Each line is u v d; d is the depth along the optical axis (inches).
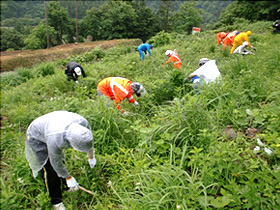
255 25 583.8
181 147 117.2
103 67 329.1
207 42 412.8
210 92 149.5
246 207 79.3
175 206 85.8
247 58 222.8
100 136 138.8
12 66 559.2
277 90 145.8
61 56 636.7
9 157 155.4
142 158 117.2
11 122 206.1
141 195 101.8
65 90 265.0
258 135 111.2
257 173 89.4
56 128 90.9
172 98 183.3
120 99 160.4
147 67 282.2
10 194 113.7
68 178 103.8
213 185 93.6
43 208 110.9
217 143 106.6
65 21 1895.9
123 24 1644.9
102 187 114.5
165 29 1836.9
